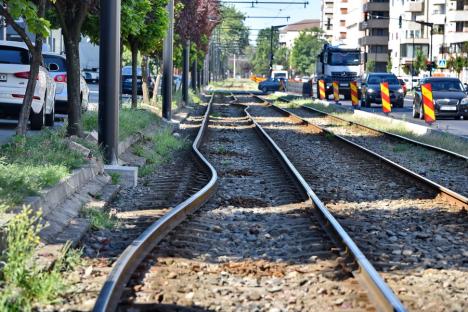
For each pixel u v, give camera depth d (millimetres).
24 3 15211
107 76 20297
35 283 8891
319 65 85188
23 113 18344
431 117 40469
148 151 25641
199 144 30938
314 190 19031
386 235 13562
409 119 48312
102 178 18312
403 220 15109
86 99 31812
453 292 9828
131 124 28312
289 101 75938
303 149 30422
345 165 24828
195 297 9359
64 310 8625
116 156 20547
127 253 10688
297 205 16672
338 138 33656
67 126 21484
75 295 9172
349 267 10664
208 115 50750
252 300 9312
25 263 9266
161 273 10359
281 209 16234
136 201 17031
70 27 21328
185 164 24641
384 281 10086
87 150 18922
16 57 24750
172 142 29859
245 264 11102
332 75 80312
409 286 10094
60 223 12773
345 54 80562
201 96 88750
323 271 10633
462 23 163375
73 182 15547
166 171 22656
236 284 10055
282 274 10570
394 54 189000
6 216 11062
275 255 11906
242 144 32250
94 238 12672
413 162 26219
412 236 13492
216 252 12023
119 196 17578
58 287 9086
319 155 28094
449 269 11086
